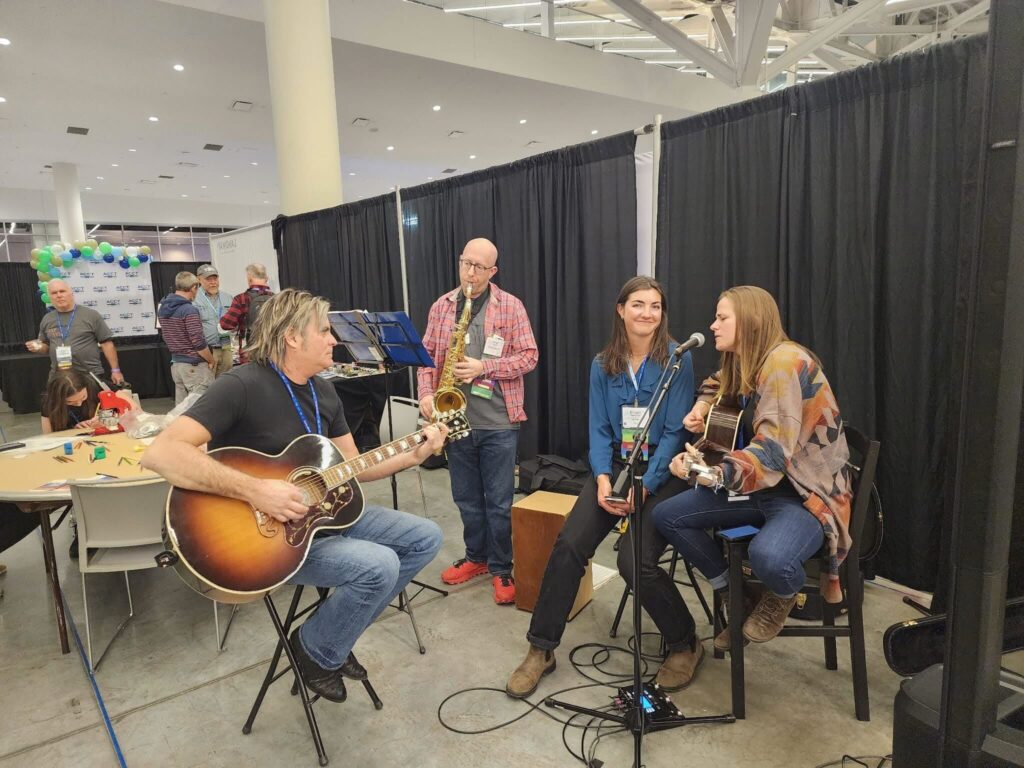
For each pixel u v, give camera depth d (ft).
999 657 3.47
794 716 6.15
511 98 27.91
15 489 7.07
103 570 7.09
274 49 17.80
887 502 8.06
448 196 14.24
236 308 16.39
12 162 35.09
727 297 6.44
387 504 12.85
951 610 3.46
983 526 3.28
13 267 36.65
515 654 7.42
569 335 12.11
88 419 11.28
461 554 10.30
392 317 8.11
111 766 5.81
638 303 6.95
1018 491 6.07
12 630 8.38
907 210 7.53
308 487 5.62
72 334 15.31
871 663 6.97
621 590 8.88
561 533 6.83
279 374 5.85
